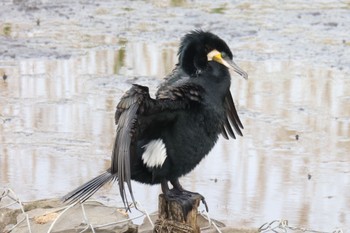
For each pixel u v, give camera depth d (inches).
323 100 665.6
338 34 861.2
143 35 855.7
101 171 536.7
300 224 475.8
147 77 711.7
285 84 703.7
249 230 435.5
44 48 799.7
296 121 623.8
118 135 333.1
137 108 335.0
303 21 919.7
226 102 390.0
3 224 445.1
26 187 514.6
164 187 370.0
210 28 880.9
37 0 1015.6
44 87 690.2
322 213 490.9
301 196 509.7
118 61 762.2
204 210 470.6
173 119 354.6
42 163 550.3
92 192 347.6
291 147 581.0
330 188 521.7
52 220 425.7
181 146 359.3
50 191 508.7
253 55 781.9
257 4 1018.1
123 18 932.6
